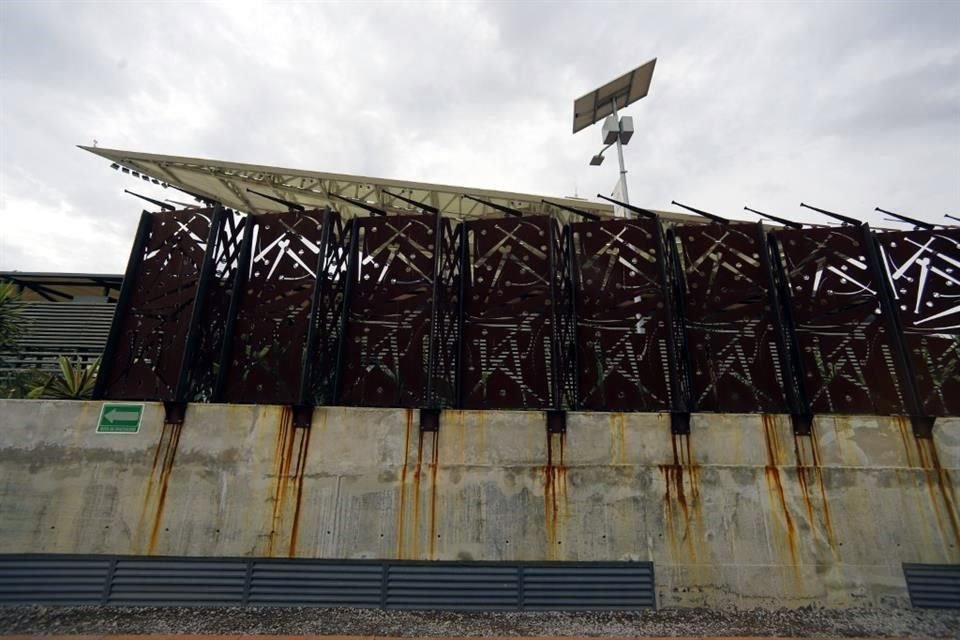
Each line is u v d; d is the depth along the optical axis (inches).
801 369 309.1
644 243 328.8
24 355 510.6
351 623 244.7
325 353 327.9
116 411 287.7
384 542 269.4
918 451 282.0
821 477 278.7
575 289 327.0
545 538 270.4
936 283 317.4
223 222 346.3
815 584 262.7
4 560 263.1
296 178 617.3
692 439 285.4
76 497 273.1
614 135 623.5
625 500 276.2
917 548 267.1
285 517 272.1
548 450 283.7
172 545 267.4
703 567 266.2
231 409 289.3
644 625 245.9
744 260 325.4
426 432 286.4
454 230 351.9
